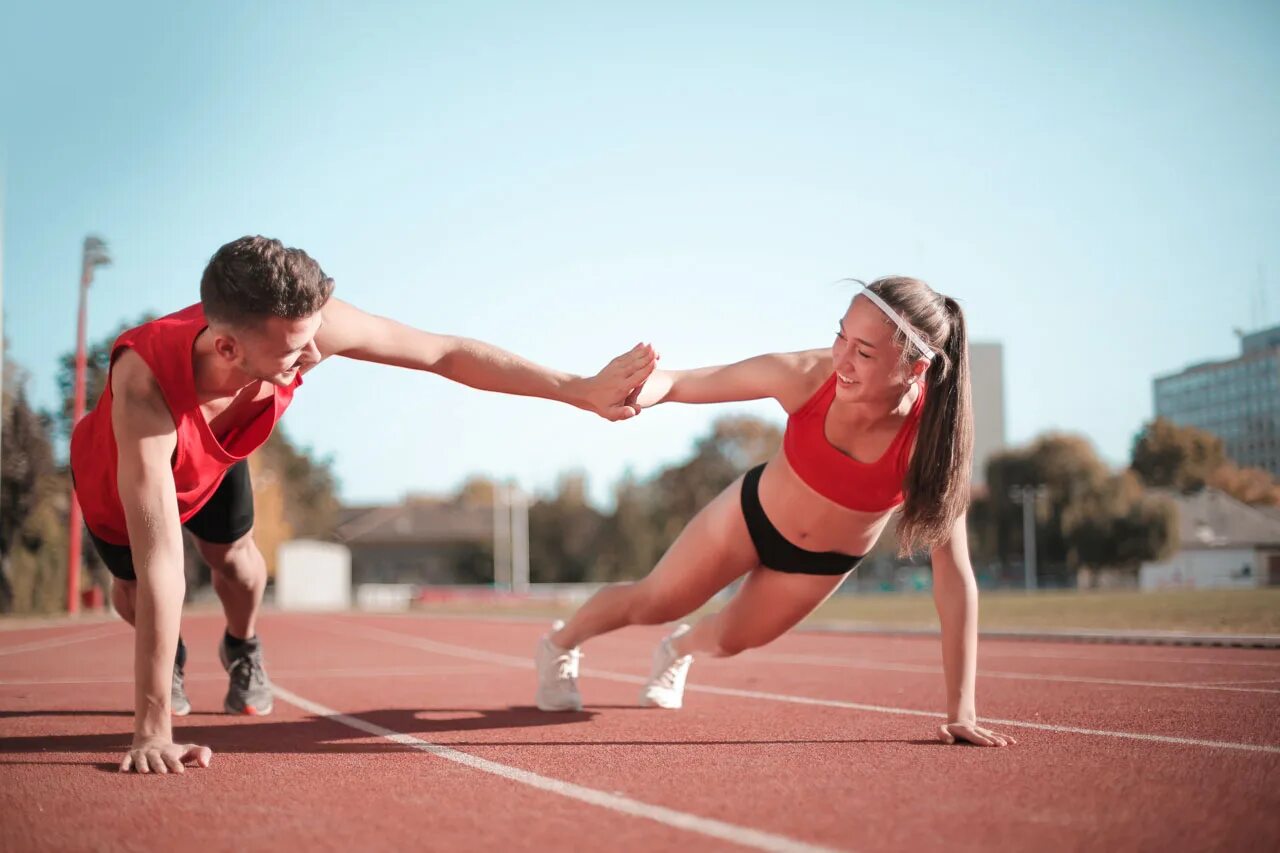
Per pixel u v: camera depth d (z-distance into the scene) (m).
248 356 3.66
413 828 2.83
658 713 5.54
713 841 2.60
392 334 4.31
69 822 3.01
